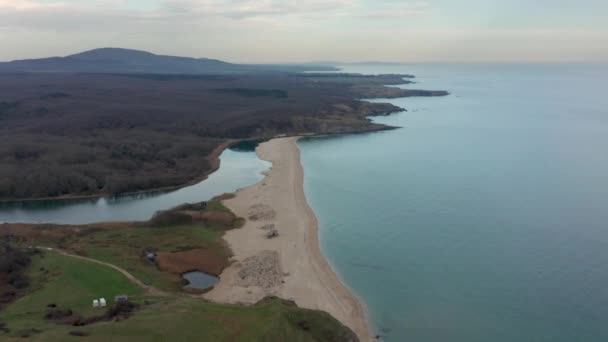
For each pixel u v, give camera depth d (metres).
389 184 136.88
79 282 68.44
